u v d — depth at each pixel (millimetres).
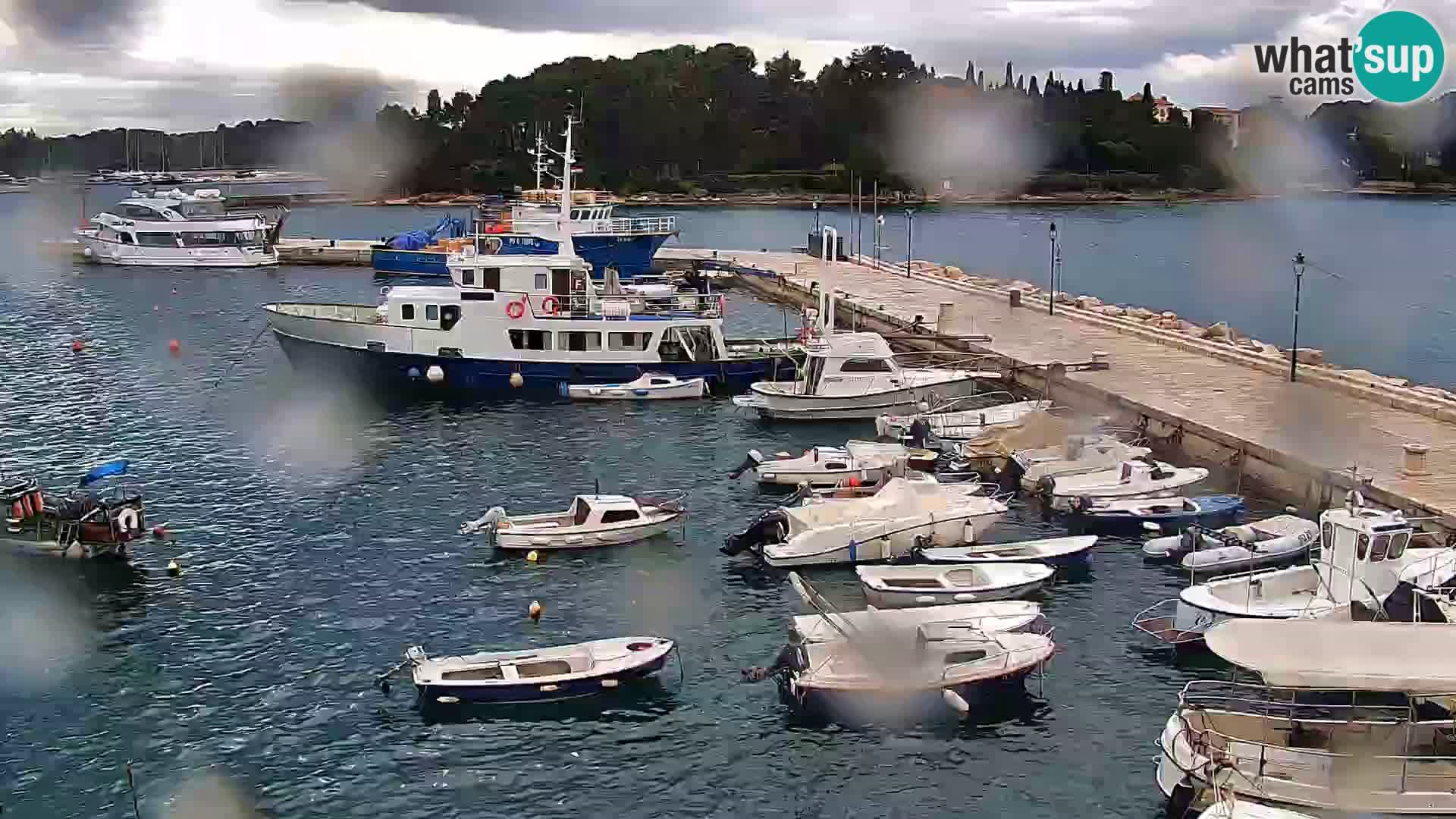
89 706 38562
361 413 73625
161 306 117125
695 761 35531
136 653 42000
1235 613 40562
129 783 34688
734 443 67125
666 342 78188
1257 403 65750
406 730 37188
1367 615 40062
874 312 96500
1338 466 53875
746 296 124500
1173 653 41281
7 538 50312
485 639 42875
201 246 149000
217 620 44469
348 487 59500
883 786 34312
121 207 153500
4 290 127688
